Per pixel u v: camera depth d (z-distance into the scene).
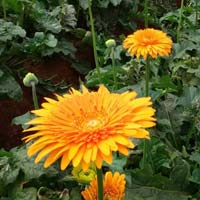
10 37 1.05
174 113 0.95
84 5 1.35
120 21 1.43
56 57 1.19
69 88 1.16
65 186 0.78
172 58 1.15
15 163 0.77
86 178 0.68
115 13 1.42
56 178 0.77
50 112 0.49
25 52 1.13
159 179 0.73
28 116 0.88
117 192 0.58
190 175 0.79
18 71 1.11
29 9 1.20
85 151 0.43
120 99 0.50
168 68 1.14
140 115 0.46
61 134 0.45
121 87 1.05
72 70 1.21
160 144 0.85
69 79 1.19
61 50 1.18
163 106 0.96
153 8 1.58
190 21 1.38
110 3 1.41
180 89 1.07
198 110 0.95
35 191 0.75
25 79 0.72
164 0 1.66
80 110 0.48
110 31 1.41
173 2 1.67
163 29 1.45
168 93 1.01
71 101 0.50
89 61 1.26
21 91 1.03
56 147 0.44
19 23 1.19
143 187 0.73
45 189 0.75
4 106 1.04
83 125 0.46
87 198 0.59
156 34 0.74
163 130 0.91
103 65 1.22
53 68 1.17
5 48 1.09
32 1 1.21
